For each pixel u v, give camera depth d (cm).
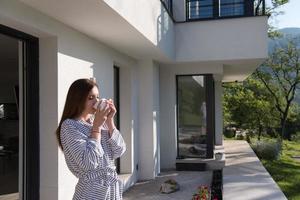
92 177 223
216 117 1240
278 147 1373
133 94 764
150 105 797
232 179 689
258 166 848
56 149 429
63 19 434
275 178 931
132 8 471
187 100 939
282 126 2148
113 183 231
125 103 748
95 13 410
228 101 2100
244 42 818
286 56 2092
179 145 943
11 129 841
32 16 386
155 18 623
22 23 373
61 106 442
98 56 578
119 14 416
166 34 729
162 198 632
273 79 2123
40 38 440
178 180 779
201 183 747
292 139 2500
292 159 1432
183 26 842
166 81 920
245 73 1155
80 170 223
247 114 2073
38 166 433
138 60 802
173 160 920
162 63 873
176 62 858
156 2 629
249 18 816
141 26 521
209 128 923
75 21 445
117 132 241
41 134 435
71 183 460
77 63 496
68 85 465
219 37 828
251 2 841
